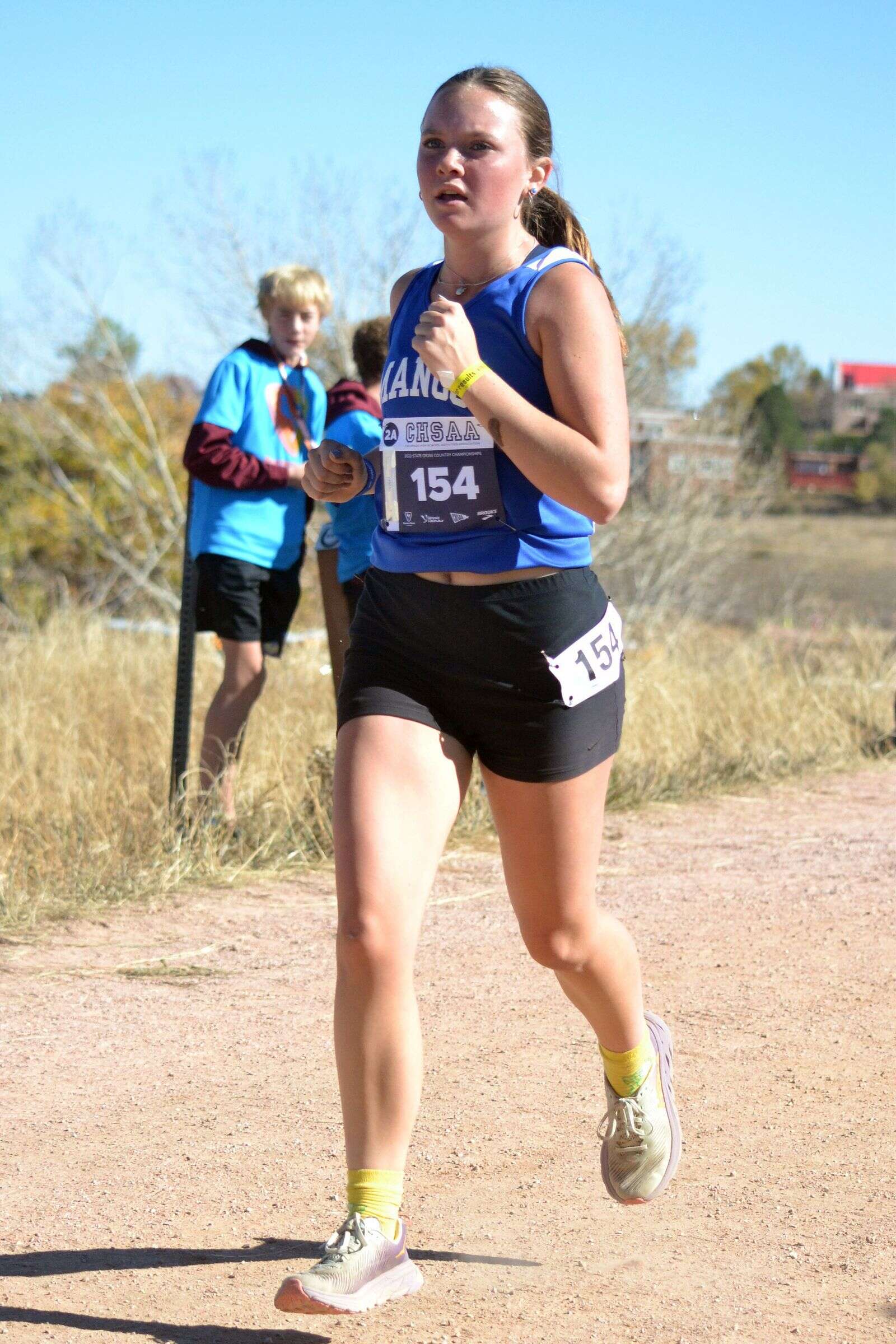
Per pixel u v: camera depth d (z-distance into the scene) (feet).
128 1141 12.97
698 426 62.03
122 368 60.49
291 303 23.95
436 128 10.11
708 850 25.52
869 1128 13.21
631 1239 11.02
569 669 10.00
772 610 72.49
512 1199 11.80
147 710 32.12
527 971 18.24
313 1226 11.25
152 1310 9.83
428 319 9.56
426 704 10.14
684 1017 16.48
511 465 10.00
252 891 22.16
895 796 30.86
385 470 10.39
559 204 10.72
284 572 24.07
